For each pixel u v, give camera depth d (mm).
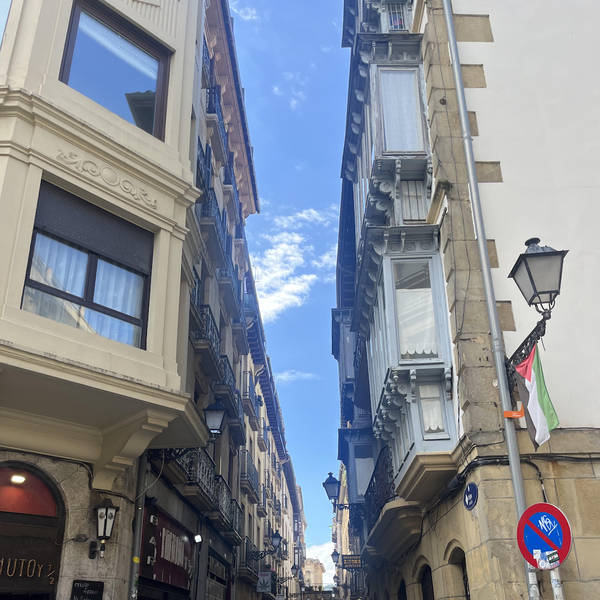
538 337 7812
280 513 45281
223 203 22312
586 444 8891
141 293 9219
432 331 11047
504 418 8500
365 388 21000
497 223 10508
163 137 10414
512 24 12133
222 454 19375
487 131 11211
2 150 7965
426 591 13211
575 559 8188
